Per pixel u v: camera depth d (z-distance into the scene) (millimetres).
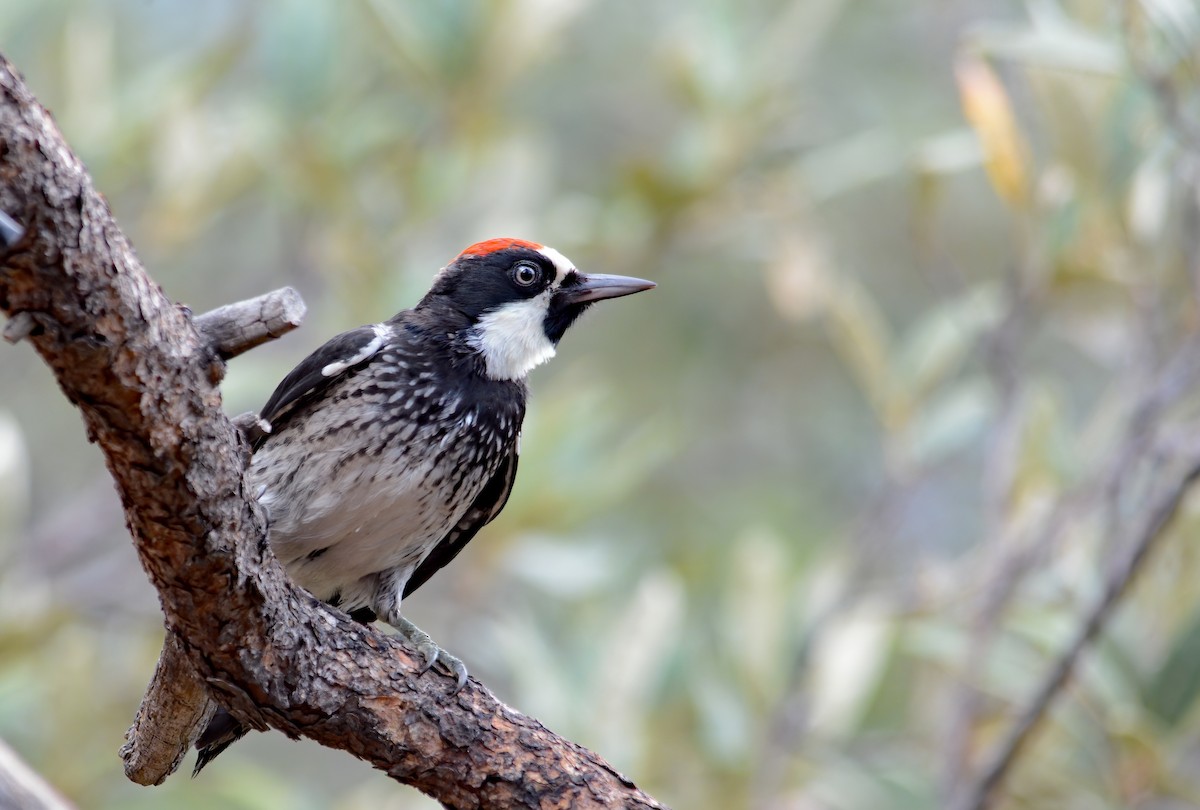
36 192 4621
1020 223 11375
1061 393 15680
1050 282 11594
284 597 6055
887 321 16844
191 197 12625
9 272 4711
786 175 13750
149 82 13227
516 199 13430
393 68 14008
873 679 11672
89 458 15797
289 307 5281
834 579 12430
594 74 17266
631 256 13750
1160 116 10453
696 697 11688
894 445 12609
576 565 12430
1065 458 11219
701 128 13680
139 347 5020
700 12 14266
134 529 5539
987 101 10672
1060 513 11078
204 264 15586
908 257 17141
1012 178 10875
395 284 12266
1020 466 11305
